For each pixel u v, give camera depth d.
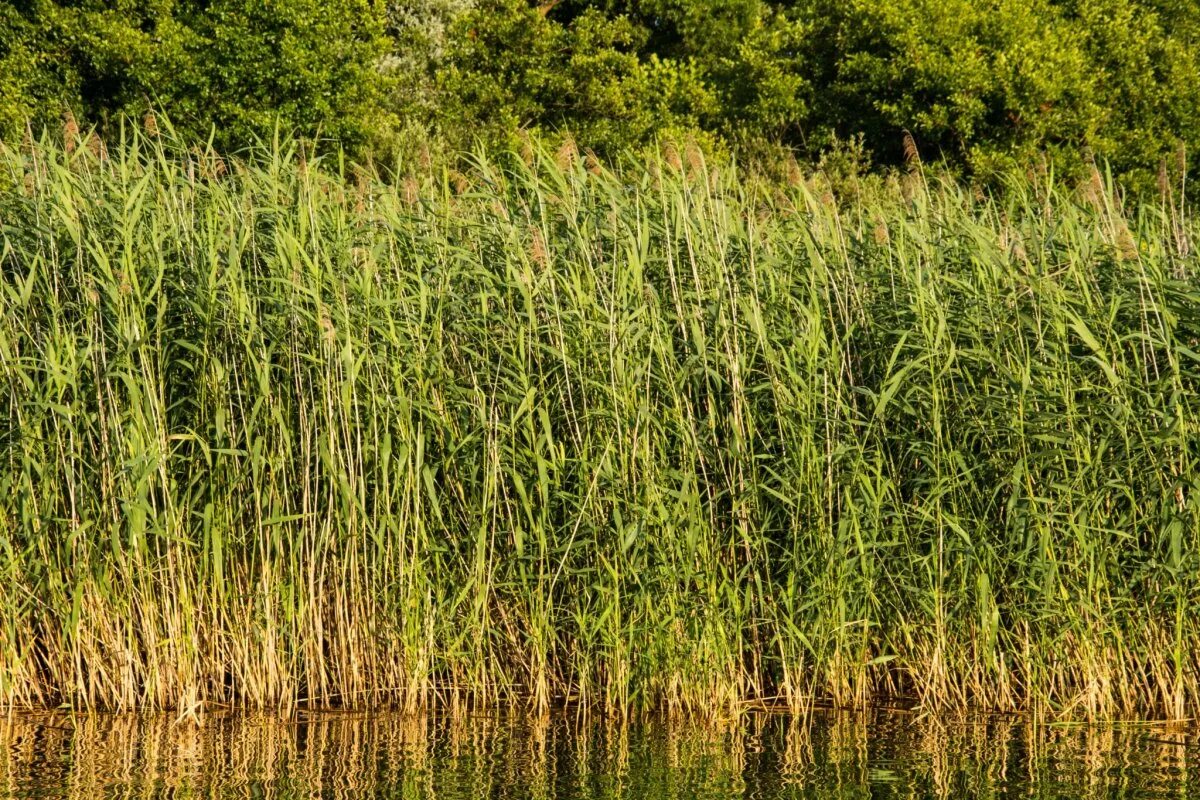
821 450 28.25
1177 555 26.39
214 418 28.64
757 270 30.42
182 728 26.34
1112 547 27.56
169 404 28.80
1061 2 89.38
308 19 66.25
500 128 77.56
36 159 30.53
